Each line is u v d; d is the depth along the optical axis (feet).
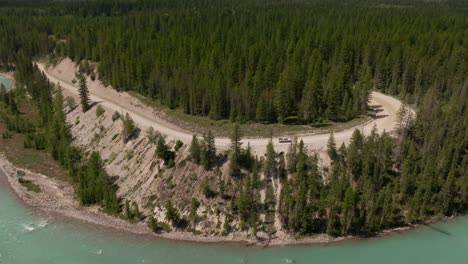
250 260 274.98
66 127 433.48
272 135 363.35
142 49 557.33
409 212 308.19
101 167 352.28
